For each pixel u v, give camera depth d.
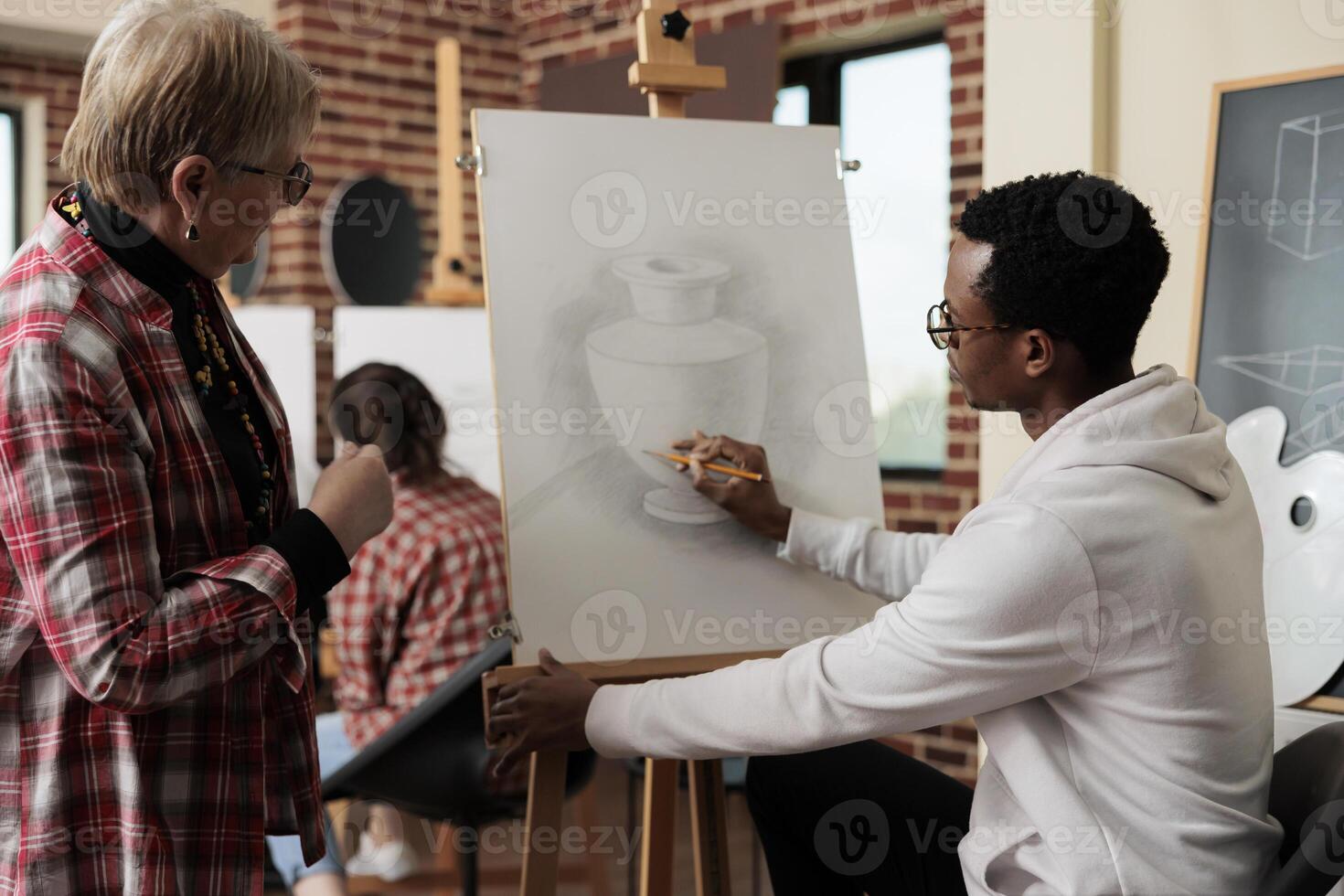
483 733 2.02
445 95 4.12
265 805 1.28
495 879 2.76
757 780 1.62
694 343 1.72
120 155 1.11
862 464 1.79
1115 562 1.15
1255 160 2.09
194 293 1.26
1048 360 1.29
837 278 1.82
